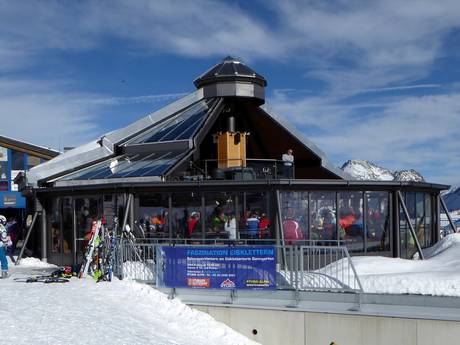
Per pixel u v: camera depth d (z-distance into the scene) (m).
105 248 16.48
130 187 19.61
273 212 19.09
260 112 28.81
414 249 21.88
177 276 14.21
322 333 12.35
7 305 11.99
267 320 12.82
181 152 23.47
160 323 12.08
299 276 13.57
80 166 24.34
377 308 12.36
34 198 21.84
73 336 9.73
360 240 20.17
